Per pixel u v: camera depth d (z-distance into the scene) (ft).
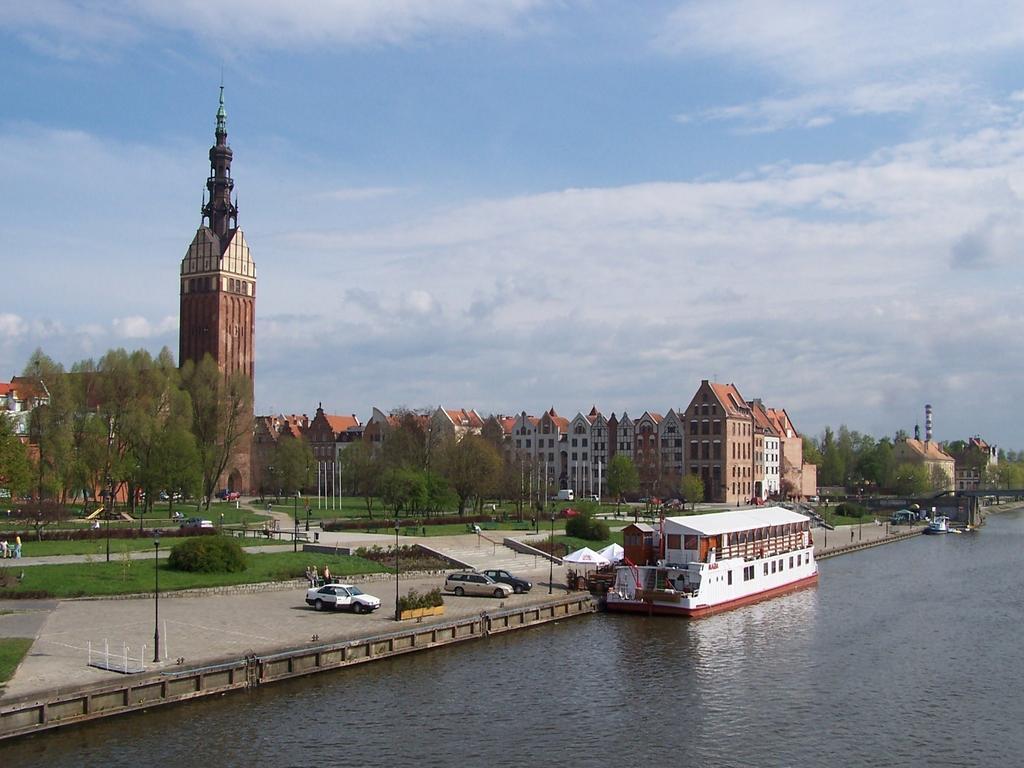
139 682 185.06
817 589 378.53
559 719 193.57
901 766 173.78
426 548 365.61
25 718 169.48
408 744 176.45
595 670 231.71
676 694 213.46
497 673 225.15
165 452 470.39
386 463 570.05
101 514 466.70
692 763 172.96
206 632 230.48
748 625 293.64
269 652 209.36
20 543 318.45
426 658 236.43
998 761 176.76
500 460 552.00
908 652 258.16
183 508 547.90
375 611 266.16
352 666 223.71
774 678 228.63
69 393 449.48
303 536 386.32
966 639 275.18
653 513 568.41
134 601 268.82
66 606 257.55
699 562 312.50
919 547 573.33
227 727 179.63
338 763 166.20
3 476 352.69
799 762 174.60
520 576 346.95
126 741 170.71
